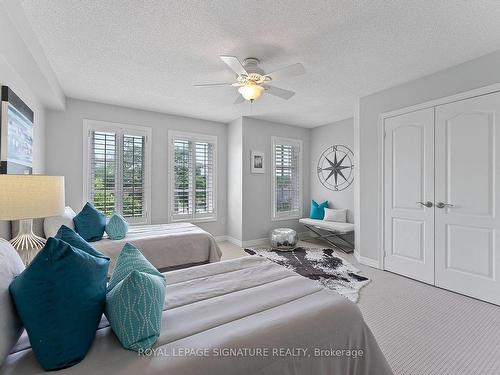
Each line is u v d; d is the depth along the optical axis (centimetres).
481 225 260
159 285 112
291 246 456
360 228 378
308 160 580
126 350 99
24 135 248
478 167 261
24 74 246
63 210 173
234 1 182
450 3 183
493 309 242
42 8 188
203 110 443
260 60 266
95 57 260
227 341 104
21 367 91
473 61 264
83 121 388
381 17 199
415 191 312
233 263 195
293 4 185
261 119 506
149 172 441
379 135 350
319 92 357
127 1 181
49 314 90
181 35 222
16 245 169
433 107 295
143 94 364
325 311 129
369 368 133
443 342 193
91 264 106
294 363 111
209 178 510
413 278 315
